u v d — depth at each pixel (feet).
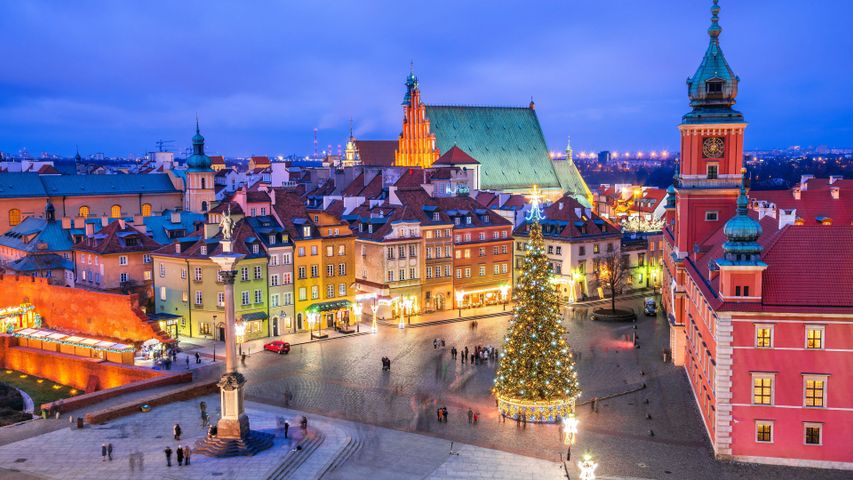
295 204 448.24
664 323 435.53
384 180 599.57
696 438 255.09
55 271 485.56
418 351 377.71
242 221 419.54
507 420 276.00
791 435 231.09
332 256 441.68
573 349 374.63
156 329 373.40
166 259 419.95
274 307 417.90
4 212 589.32
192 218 513.45
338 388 316.81
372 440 257.55
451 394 307.58
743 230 228.22
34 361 383.86
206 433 262.67
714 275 260.62
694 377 299.99
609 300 507.71
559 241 499.10
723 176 342.64
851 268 233.35
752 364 230.89
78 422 269.23
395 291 455.63
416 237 462.60
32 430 268.00
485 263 502.38
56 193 617.21
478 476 227.61
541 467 233.55
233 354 249.96
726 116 339.98
